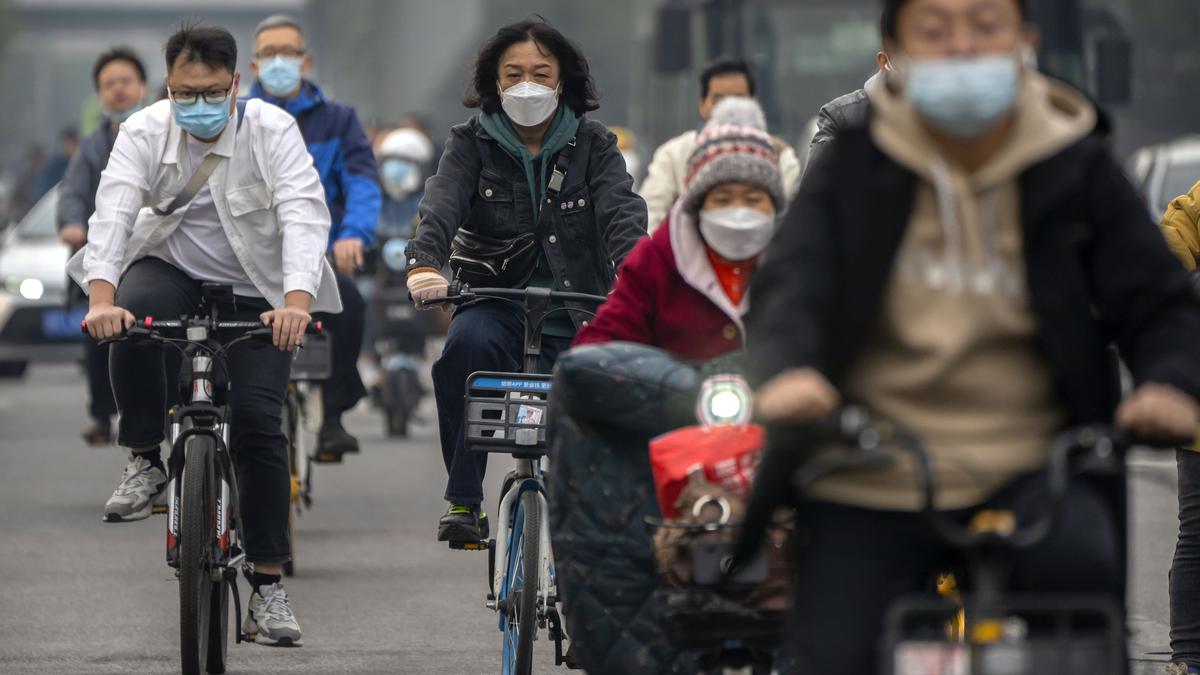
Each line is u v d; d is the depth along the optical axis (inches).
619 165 813.9
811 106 2258.9
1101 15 2129.7
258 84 1219.2
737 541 466.9
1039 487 434.3
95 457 1700.3
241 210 852.0
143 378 862.5
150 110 857.5
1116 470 429.7
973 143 437.1
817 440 429.1
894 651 406.9
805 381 418.3
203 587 778.2
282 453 832.3
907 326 438.3
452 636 939.3
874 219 435.2
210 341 797.2
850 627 435.5
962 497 436.5
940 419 441.4
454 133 816.3
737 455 523.5
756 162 591.8
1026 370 441.4
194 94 823.7
